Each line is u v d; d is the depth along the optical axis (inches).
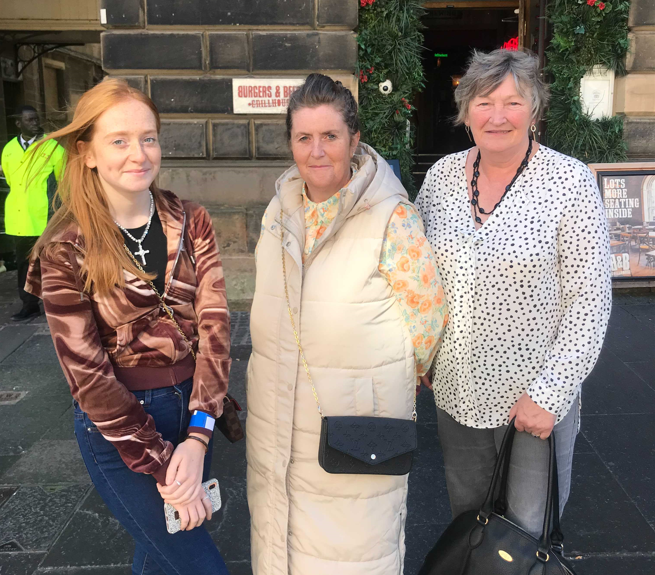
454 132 567.2
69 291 57.9
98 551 100.2
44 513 110.7
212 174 232.4
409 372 66.8
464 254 66.6
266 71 225.5
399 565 69.9
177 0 218.5
